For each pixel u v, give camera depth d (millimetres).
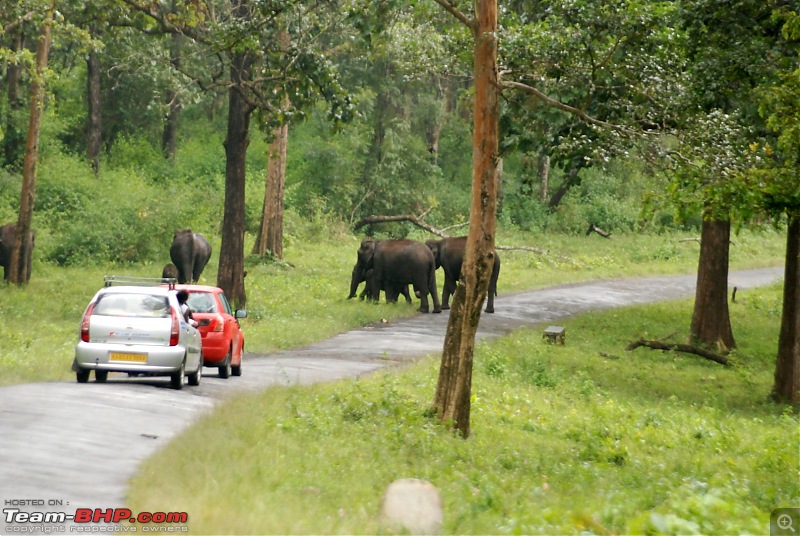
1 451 24234
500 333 71000
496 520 21656
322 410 34844
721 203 38688
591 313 85188
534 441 36906
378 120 150125
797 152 40312
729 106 51656
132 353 38281
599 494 26719
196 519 18656
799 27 42938
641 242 146500
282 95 70562
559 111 50000
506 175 167625
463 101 58344
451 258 83062
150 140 149125
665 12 42500
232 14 72938
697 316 71312
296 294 87500
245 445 26750
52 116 129250
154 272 97875
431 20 44969
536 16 57656
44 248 102250
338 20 69125
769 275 123312
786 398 53312
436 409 36969
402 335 67625
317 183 144750
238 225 75375
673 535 19016
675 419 43906
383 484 25234
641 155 39844
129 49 72875
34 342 55281
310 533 18672
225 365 45781
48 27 73750
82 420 29250
